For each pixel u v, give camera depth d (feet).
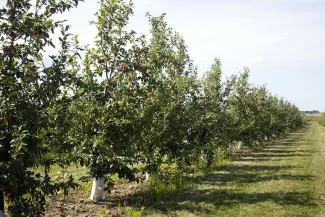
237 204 26.73
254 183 34.83
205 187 32.78
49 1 14.76
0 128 14.21
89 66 25.55
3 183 13.88
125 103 25.17
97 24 25.91
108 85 25.09
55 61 15.55
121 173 23.98
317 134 126.52
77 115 23.80
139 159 26.45
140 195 28.55
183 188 31.99
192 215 23.76
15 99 14.42
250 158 56.75
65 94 18.06
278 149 72.49
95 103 24.94
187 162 36.73
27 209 14.69
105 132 24.68
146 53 27.76
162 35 34.40
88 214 23.04
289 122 148.05
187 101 35.88
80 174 36.68
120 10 26.04
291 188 32.53
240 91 67.92
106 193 28.25
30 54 14.87
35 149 14.75
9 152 14.08
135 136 26.27
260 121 75.66
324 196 29.43
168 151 31.83
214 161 48.26
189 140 35.83
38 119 14.73
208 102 48.44
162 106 31.40
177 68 36.22
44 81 15.21
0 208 15.16
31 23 14.17
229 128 58.29
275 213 24.56
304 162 50.24
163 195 29.27
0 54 14.24
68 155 22.06
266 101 91.15
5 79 14.23
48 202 24.86
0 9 13.80
